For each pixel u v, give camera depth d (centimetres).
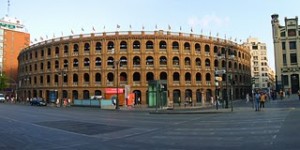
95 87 7500
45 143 1512
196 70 7775
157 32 7475
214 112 3678
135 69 7356
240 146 1271
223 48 8425
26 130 2080
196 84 7719
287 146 1219
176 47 7700
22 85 9750
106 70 7450
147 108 5494
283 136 1488
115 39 7462
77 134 1847
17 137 1742
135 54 7388
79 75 7688
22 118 3142
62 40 8012
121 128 2138
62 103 7262
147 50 7438
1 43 13088
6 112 4191
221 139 1488
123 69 7344
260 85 16950
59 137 1723
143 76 7331
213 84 8019
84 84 7619
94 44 7606
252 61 17012
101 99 6209
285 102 5184
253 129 1827
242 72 9325
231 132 1736
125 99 6212
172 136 1664
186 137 1606
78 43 7781
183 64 7600
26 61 9456
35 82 8900
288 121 2180
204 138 1546
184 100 7500
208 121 2517
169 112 3922
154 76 7356
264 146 1244
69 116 3450
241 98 9138
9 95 12219
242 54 9494
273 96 6656
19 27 14875
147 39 7438
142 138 1623
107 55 7475
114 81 7394
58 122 2664
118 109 5253
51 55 8262
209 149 1233
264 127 1898
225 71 4541
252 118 2608
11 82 12862
